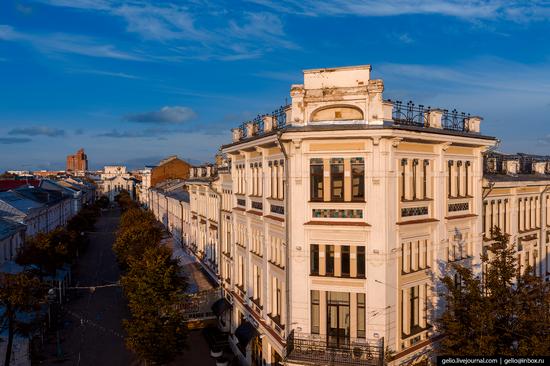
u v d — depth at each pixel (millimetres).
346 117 20047
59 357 34281
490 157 31547
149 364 29594
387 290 19422
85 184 174000
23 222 53688
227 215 34781
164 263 31516
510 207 29500
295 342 20078
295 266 20422
